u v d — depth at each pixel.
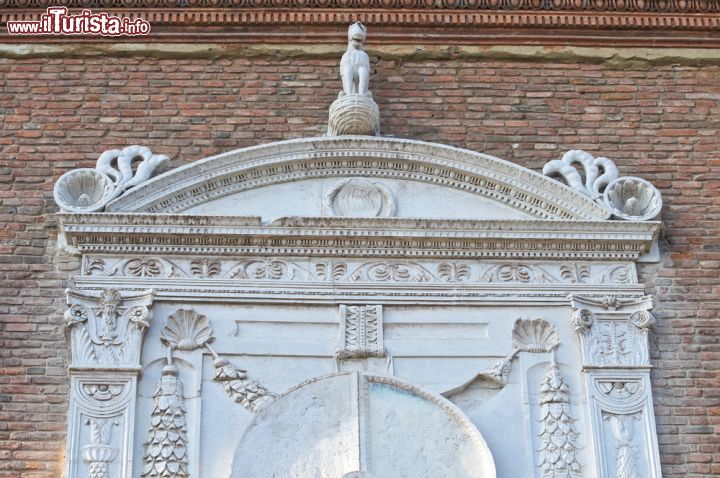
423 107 18.28
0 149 17.58
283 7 18.69
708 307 16.73
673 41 18.78
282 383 15.95
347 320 16.31
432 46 18.67
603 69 18.66
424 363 16.12
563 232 16.89
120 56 18.47
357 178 17.41
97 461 15.30
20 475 15.36
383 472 15.25
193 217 16.67
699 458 15.73
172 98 18.16
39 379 15.92
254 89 18.31
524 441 15.70
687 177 17.77
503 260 16.83
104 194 16.92
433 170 17.42
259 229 16.70
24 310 16.38
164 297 16.34
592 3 18.81
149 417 15.65
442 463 15.33
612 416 15.84
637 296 16.67
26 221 17.05
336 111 17.62
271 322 16.31
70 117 17.92
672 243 17.20
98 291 16.31
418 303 16.47
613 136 18.11
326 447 15.35
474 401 15.96
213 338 16.16
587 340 16.28
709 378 16.23
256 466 15.23
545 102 18.36
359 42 18.16
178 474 15.31
